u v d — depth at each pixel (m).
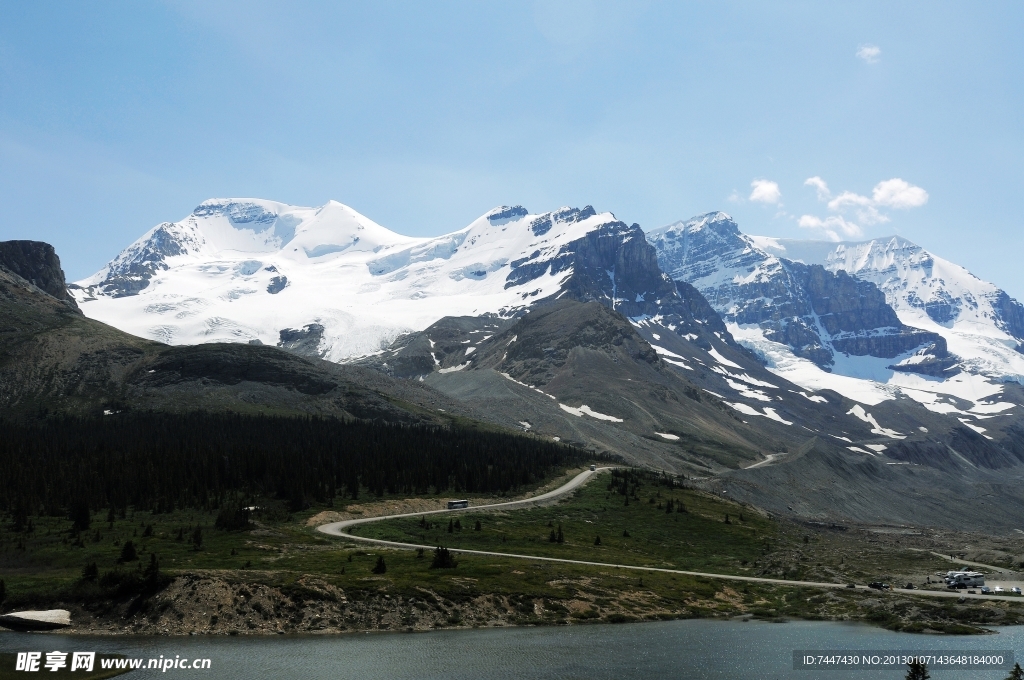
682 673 102.69
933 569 186.38
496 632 123.00
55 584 129.50
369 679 98.69
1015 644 116.44
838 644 117.06
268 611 122.00
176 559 148.50
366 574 138.38
